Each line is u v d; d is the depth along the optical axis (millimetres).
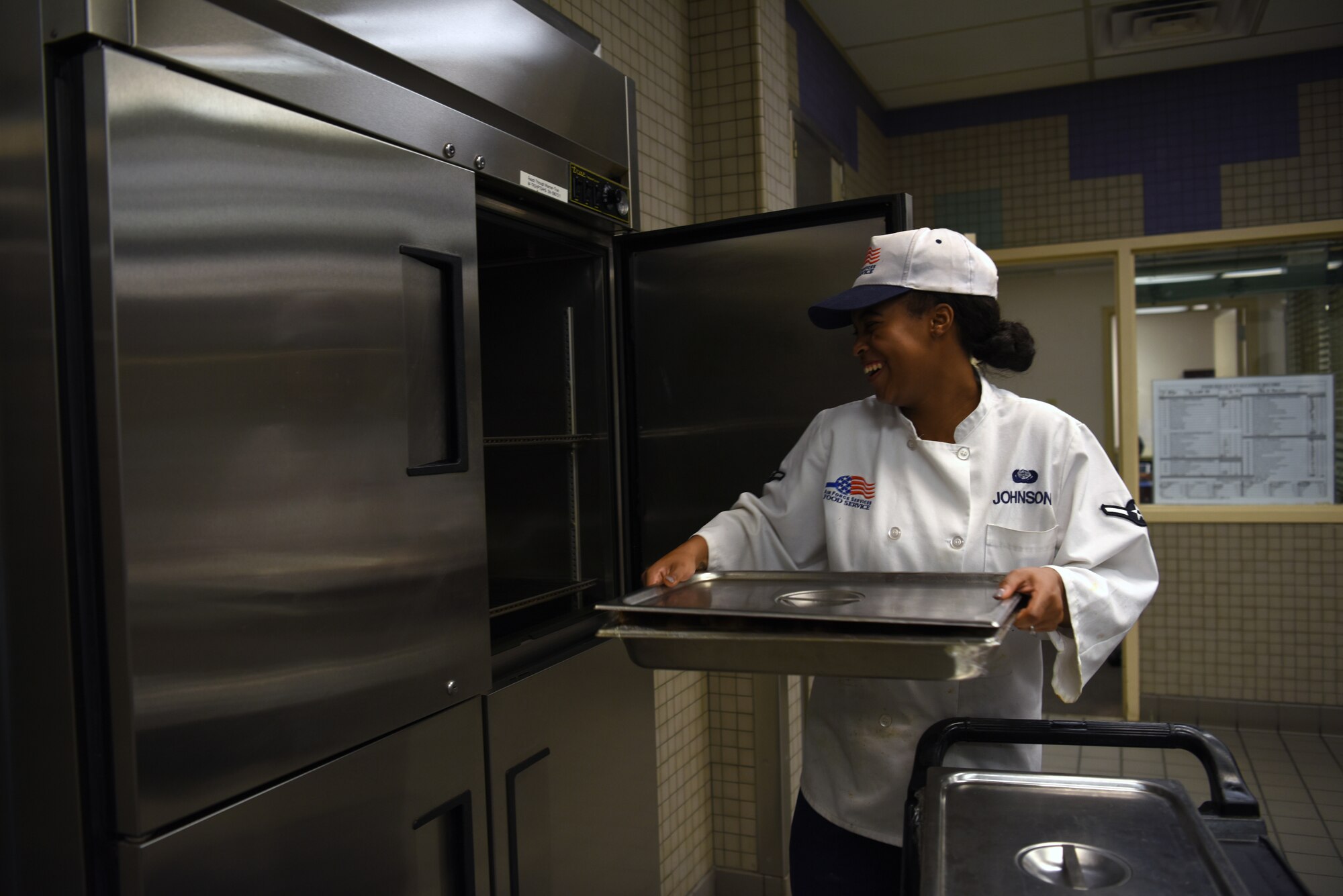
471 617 1339
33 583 884
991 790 927
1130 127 4234
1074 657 1224
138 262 866
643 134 2336
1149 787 909
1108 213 4289
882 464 1467
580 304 1865
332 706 1092
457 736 1319
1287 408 4125
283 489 1026
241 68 978
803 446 1608
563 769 1565
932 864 785
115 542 856
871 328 1396
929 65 3988
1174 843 814
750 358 1864
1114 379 5902
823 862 1492
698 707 2666
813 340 1809
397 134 1206
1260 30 3711
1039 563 1367
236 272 968
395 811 1198
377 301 1165
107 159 839
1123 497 1349
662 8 2463
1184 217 4188
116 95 846
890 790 1408
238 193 972
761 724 2660
